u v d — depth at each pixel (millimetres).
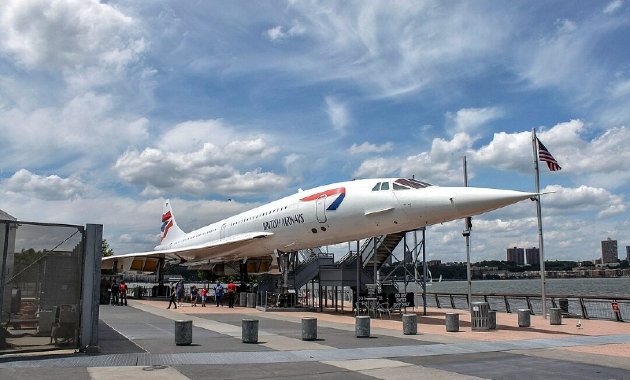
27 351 10094
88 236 10719
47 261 10414
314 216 23578
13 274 10289
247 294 28828
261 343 12203
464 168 21828
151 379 7941
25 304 10453
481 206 17781
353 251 28641
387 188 20906
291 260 28500
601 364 9797
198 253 35000
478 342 12953
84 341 10398
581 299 22406
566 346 12492
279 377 8250
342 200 22188
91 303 10547
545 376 8578
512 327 17484
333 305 31359
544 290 21406
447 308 30500
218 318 19859
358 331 13695
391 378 8305
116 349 10914
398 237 25938
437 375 8586
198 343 12062
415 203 19453
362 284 25391
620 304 23156
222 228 33688
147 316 20391
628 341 13633
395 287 24672
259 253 30781
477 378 8367
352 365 9438
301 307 26531
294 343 12289
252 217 29172
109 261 39156
